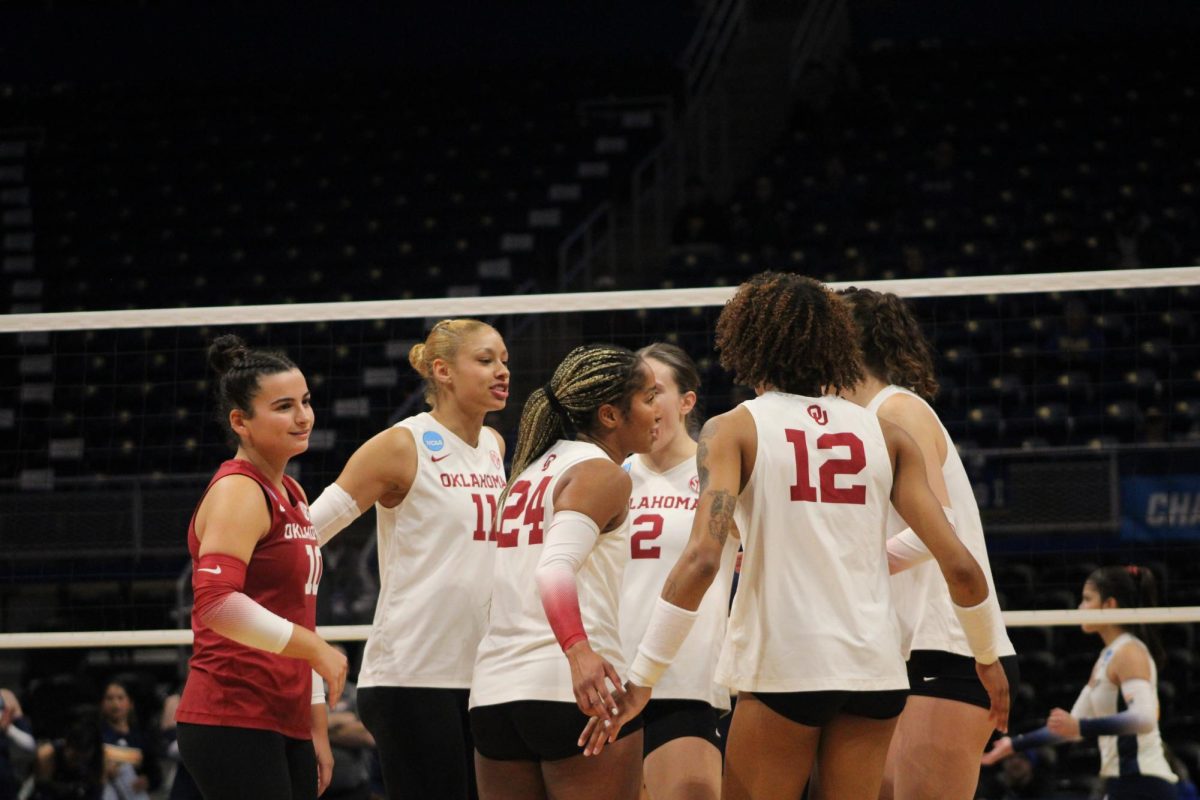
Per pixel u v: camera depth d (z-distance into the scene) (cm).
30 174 2033
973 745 444
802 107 1964
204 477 1263
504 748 399
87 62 2227
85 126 2130
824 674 372
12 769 891
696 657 491
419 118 2103
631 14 2236
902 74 2073
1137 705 697
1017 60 2080
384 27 2250
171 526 1192
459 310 637
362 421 1477
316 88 2184
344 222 1883
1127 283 606
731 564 507
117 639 646
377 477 479
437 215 1880
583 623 394
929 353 480
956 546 382
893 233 1691
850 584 382
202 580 407
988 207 1733
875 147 1916
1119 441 1324
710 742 486
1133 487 1096
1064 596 1064
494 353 494
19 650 1224
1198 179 1780
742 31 2173
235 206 1936
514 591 399
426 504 481
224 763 417
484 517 486
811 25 2158
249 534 419
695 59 2203
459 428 497
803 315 401
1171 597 1084
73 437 1534
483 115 2095
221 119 2130
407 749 469
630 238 1886
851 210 1758
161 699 1064
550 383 417
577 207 1873
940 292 623
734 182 2031
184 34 2236
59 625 1167
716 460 385
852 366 410
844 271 1619
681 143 1978
